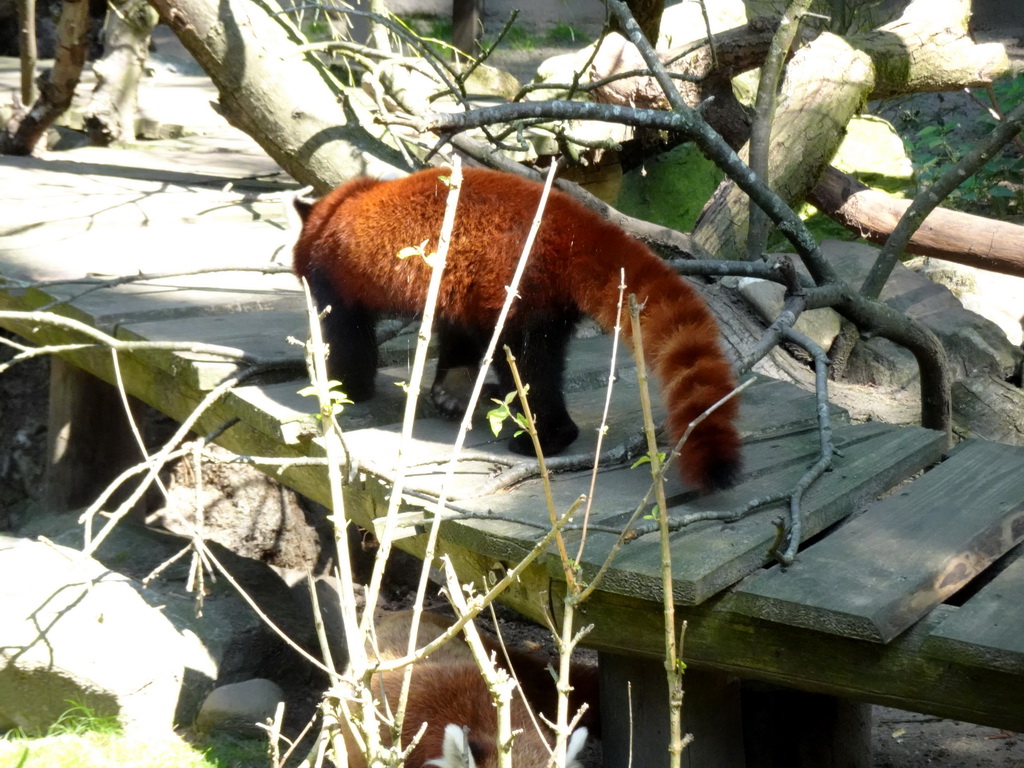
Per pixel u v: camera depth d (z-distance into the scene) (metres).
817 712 3.61
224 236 5.58
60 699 3.71
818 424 3.68
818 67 6.65
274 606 4.48
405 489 3.04
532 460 3.19
